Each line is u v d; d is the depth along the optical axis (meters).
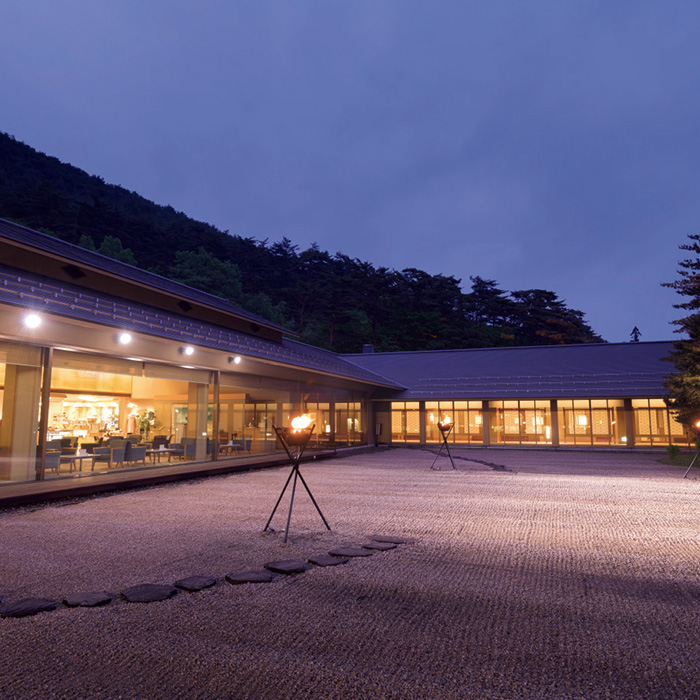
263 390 19.48
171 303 17.84
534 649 3.62
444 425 17.12
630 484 12.90
